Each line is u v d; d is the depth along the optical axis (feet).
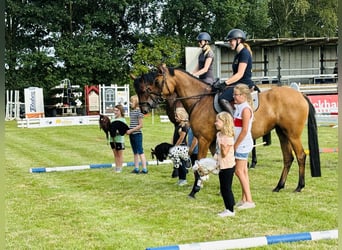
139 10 121.29
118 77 116.67
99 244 16.92
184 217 20.35
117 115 32.01
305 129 59.16
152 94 25.44
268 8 129.29
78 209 22.00
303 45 90.07
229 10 116.88
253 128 24.06
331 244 16.26
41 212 21.54
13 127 80.89
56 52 109.91
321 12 129.18
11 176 31.58
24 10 107.65
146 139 54.34
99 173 32.30
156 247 15.61
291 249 15.83
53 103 111.96
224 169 20.03
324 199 22.94
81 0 112.16
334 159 35.53
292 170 31.45
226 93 23.54
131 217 20.48
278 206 21.80
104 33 121.29
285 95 24.34
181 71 25.04
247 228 18.53
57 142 55.47
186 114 26.35
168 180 29.17
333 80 88.48
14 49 112.78
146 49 111.86
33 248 16.62
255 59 90.48
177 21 122.93
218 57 85.40
